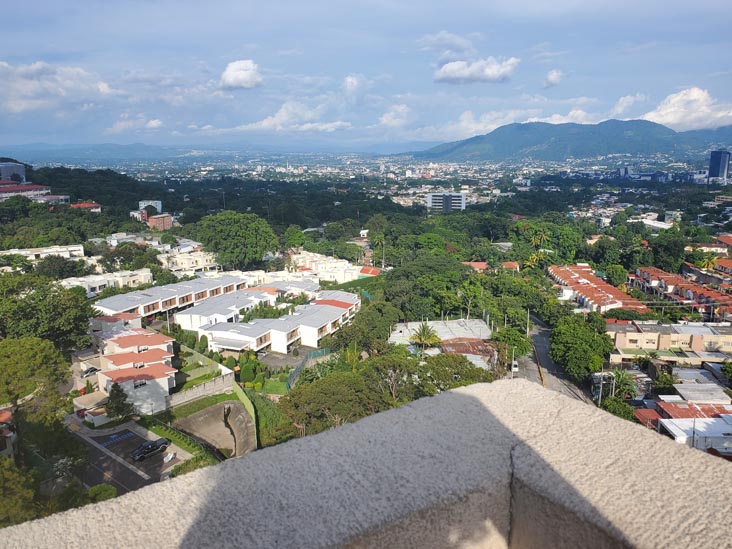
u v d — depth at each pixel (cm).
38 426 2180
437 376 2800
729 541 310
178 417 3197
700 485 354
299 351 4475
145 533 333
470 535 374
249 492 360
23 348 2302
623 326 4538
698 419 2881
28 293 3400
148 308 4991
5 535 336
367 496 354
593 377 3747
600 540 332
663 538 316
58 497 1816
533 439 411
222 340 4309
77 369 3675
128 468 2572
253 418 3128
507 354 4141
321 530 330
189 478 376
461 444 406
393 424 435
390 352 3969
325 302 5316
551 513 358
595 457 386
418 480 368
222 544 322
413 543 352
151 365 3394
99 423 2959
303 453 399
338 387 2727
